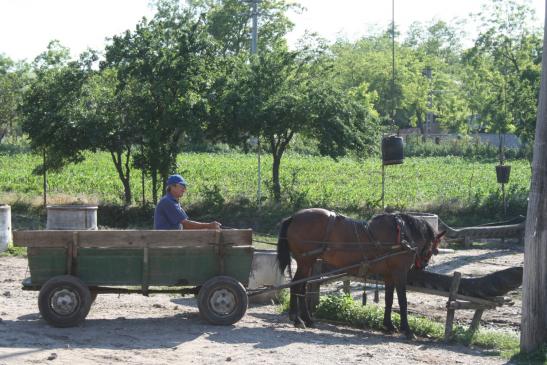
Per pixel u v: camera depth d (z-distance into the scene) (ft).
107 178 132.57
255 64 94.48
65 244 36.01
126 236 36.35
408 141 254.47
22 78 210.18
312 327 40.27
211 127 91.76
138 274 36.76
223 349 32.99
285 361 31.35
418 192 115.34
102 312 41.14
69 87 90.68
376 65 285.23
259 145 95.81
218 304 37.35
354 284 56.65
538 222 34.86
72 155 91.50
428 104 319.88
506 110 133.18
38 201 97.19
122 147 91.86
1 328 35.40
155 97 89.40
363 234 39.63
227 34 222.69
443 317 46.57
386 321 40.55
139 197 103.86
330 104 90.89
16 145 226.79
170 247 36.81
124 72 88.63
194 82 89.51
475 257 73.00
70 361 29.60
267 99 91.45
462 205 97.09
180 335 35.27
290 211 91.76
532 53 144.56
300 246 39.83
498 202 96.37
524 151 213.87
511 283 39.52
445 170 169.07
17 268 56.59
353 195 107.24
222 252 37.19
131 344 33.27
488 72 175.73
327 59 100.42
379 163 183.83
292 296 40.29
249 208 92.53
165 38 90.84
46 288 35.70
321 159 193.26
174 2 208.64
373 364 31.73
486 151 227.81
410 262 39.81
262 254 46.75
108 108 90.58
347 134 91.09
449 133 308.81
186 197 98.07
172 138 91.15
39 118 89.86
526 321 35.01
